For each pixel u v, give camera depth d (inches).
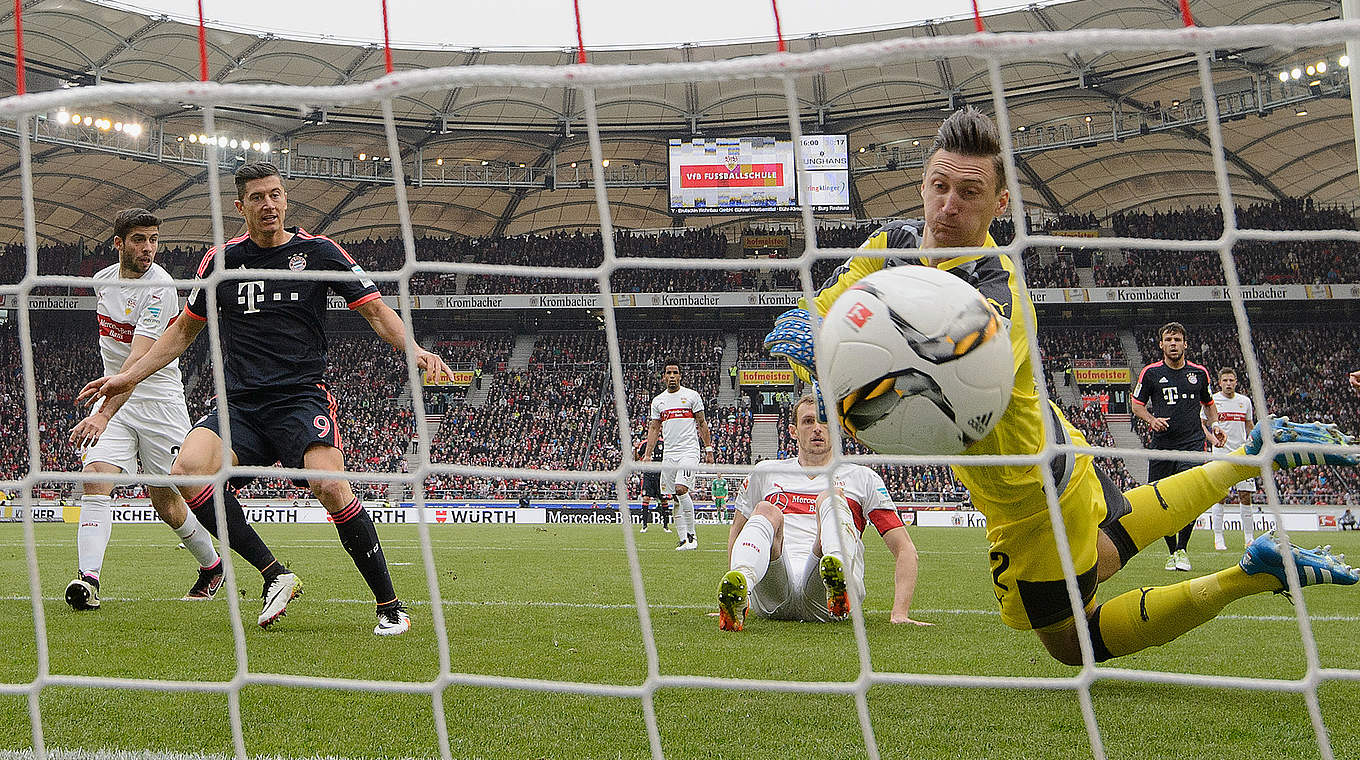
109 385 151.6
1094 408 1185.4
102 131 1107.9
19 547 371.2
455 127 1208.2
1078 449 72.1
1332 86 1016.2
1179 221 1314.0
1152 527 111.3
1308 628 66.0
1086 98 1152.8
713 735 86.0
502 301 1263.5
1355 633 147.5
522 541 470.6
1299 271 1225.4
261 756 79.5
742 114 1221.1
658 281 1293.1
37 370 1216.8
